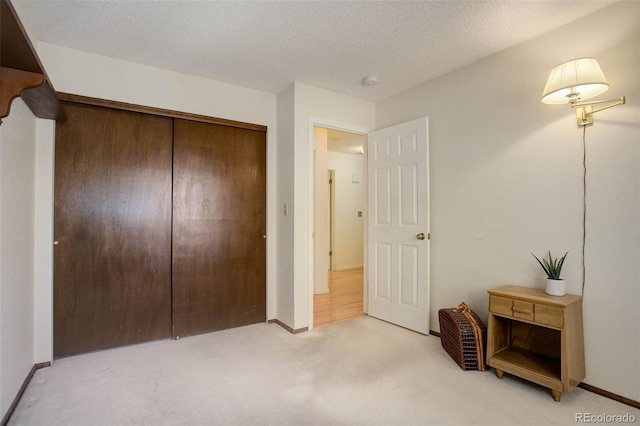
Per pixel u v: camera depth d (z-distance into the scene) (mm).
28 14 2057
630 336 1928
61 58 2473
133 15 2086
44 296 2373
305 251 3201
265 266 3398
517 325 2451
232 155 3221
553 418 1791
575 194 2158
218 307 3137
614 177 1994
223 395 1998
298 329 3121
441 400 1959
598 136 2061
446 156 2971
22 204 2068
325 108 3342
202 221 3055
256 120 3350
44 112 2260
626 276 1946
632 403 1910
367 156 3662
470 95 2779
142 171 2789
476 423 1746
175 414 1806
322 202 4820
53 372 2273
